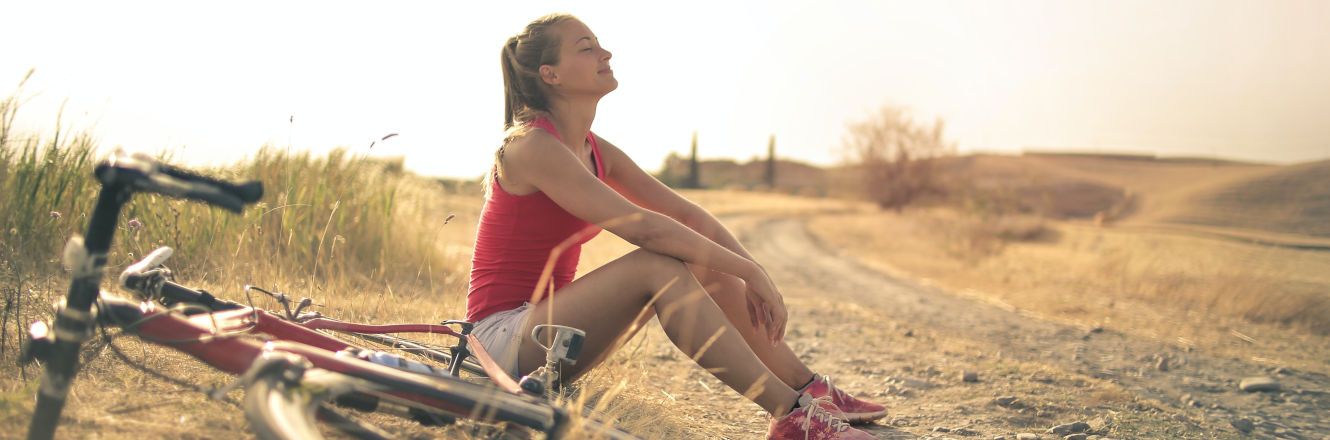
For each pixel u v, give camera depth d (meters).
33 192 2.86
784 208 43.97
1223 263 11.20
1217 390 3.63
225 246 3.29
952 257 15.04
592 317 1.89
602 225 1.83
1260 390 3.64
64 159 3.01
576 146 2.12
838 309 6.11
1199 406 3.22
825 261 14.41
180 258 3.05
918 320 5.89
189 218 3.26
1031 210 23.53
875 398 3.11
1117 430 2.65
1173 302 7.38
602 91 2.05
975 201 20.50
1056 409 2.92
